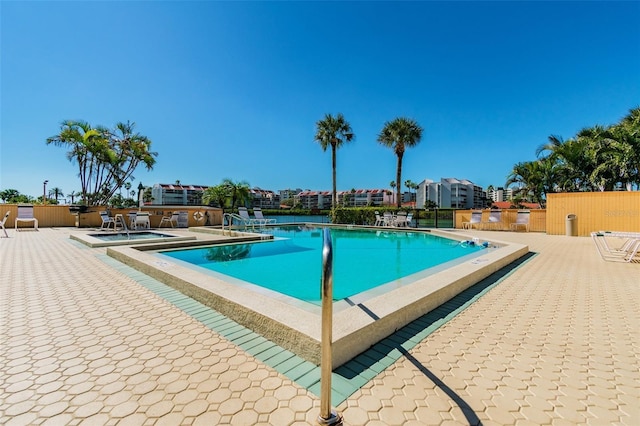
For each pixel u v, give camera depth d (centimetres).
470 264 428
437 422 132
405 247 835
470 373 174
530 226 1186
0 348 201
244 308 240
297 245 848
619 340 221
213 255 676
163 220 1442
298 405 143
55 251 631
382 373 173
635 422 133
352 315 220
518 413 139
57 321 250
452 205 6431
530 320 261
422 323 252
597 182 1483
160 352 196
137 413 136
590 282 398
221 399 147
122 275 416
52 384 159
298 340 192
